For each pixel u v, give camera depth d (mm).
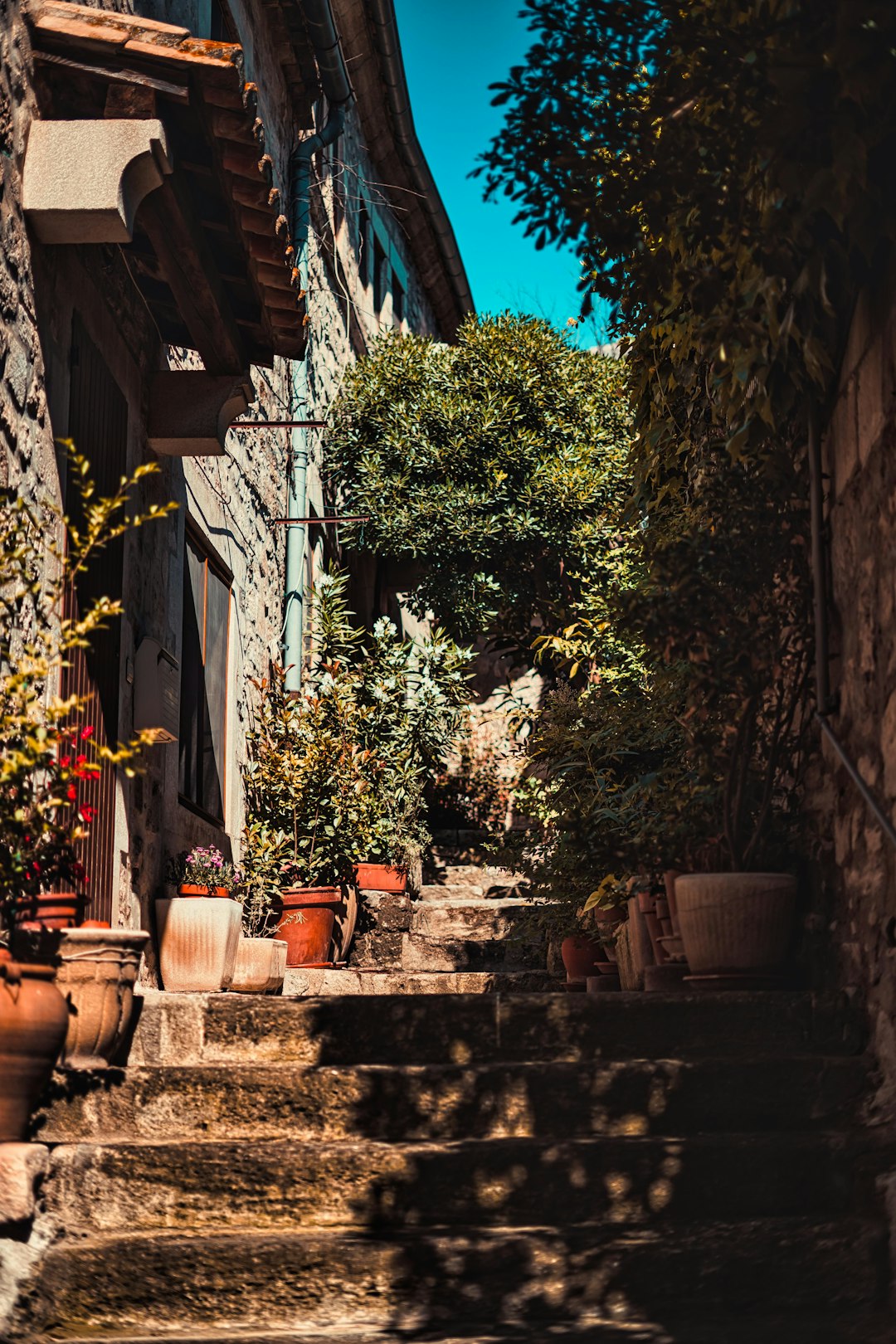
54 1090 3623
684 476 5348
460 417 11289
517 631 11922
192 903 5727
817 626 4086
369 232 12742
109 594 5074
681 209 3730
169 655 5750
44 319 4359
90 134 4227
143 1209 3463
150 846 5758
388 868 9094
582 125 3510
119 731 5250
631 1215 3494
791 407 4258
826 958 4219
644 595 4473
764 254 3570
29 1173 3064
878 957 3752
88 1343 2961
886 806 3666
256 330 5922
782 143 3234
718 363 4297
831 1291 3215
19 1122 3256
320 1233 3393
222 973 5762
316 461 10656
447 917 8984
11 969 3234
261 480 8680
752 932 4254
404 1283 3201
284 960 6758
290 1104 3814
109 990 3760
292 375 9688
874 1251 3229
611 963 6273
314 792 8406
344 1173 3510
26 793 3293
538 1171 3529
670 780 5180
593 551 11000
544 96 3504
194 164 4707
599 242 3701
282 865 8148
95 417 4961
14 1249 3014
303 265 9719
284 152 9734
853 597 4012
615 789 5785
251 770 8266
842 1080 3768
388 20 10812
